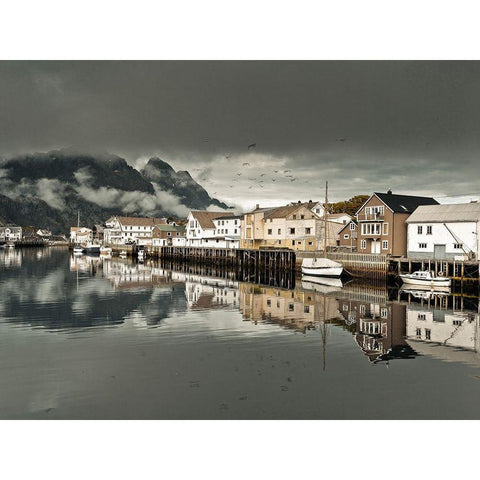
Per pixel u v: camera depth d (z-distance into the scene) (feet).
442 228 180.96
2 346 74.95
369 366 65.92
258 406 51.90
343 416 49.85
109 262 312.09
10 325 90.94
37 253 450.30
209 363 66.74
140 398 53.78
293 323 95.61
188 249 331.16
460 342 80.12
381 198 204.23
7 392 55.21
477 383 59.21
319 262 204.33
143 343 77.56
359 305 121.90
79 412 50.26
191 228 367.66
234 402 52.90
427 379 60.64
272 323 95.50
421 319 101.55
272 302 126.11
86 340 79.30
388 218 201.16
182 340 79.92
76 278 189.26
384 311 112.27
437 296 142.00
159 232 426.92
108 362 66.74
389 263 184.24
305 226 261.24
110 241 524.93
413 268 179.93
